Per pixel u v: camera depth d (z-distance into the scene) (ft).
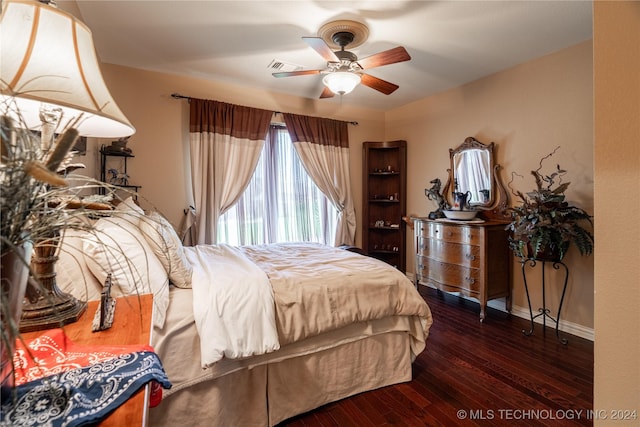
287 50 9.20
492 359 7.62
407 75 11.12
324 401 5.98
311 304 5.72
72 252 4.33
